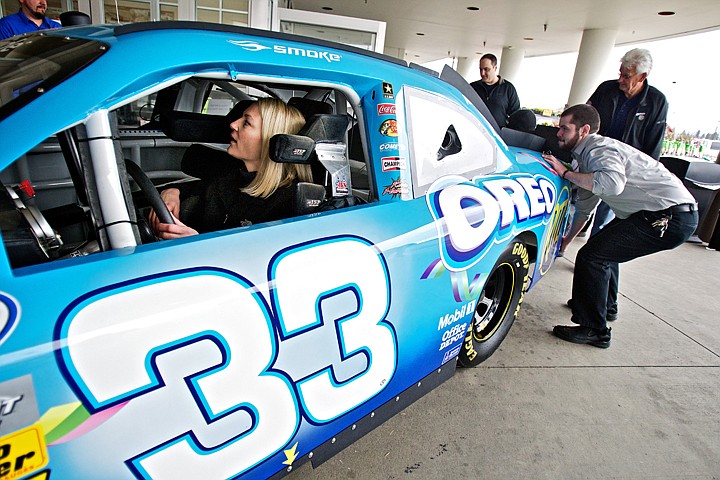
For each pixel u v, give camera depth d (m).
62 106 0.86
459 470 1.64
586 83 10.80
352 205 1.42
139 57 0.94
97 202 0.94
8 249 0.87
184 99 1.99
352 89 1.37
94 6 4.52
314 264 1.12
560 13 9.20
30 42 1.14
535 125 3.30
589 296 2.59
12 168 1.38
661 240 2.40
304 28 4.89
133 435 0.83
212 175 1.56
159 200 1.22
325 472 1.57
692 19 8.47
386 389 1.45
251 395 1.01
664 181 2.38
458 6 9.60
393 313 1.37
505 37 12.98
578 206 3.19
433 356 1.68
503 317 2.31
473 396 2.07
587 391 2.20
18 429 0.71
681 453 1.84
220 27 1.10
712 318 3.22
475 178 1.79
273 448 1.09
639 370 2.44
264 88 1.93
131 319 0.82
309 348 1.12
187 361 0.89
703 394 2.27
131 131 2.08
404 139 1.45
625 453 1.81
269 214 1.42
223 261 0.97
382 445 1.72
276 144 1.17
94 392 0.78
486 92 5.19
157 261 0.89
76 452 0.77
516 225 1.91
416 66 1.62
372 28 4.80
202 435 0.93
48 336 0.74
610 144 2.43
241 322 0.97
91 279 0.81
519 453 1.75
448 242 1.53
